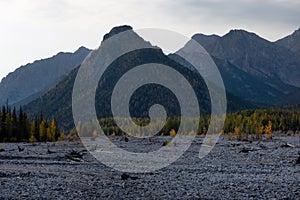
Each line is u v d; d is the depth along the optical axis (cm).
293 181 3042
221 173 3544
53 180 2853
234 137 10494
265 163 4528
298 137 10981
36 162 4253
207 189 2662
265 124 14362
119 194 2431
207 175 3388
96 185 2700
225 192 2562
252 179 3145
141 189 2614
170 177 3231
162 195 2438
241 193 2534
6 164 4012
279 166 4206
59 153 5619
